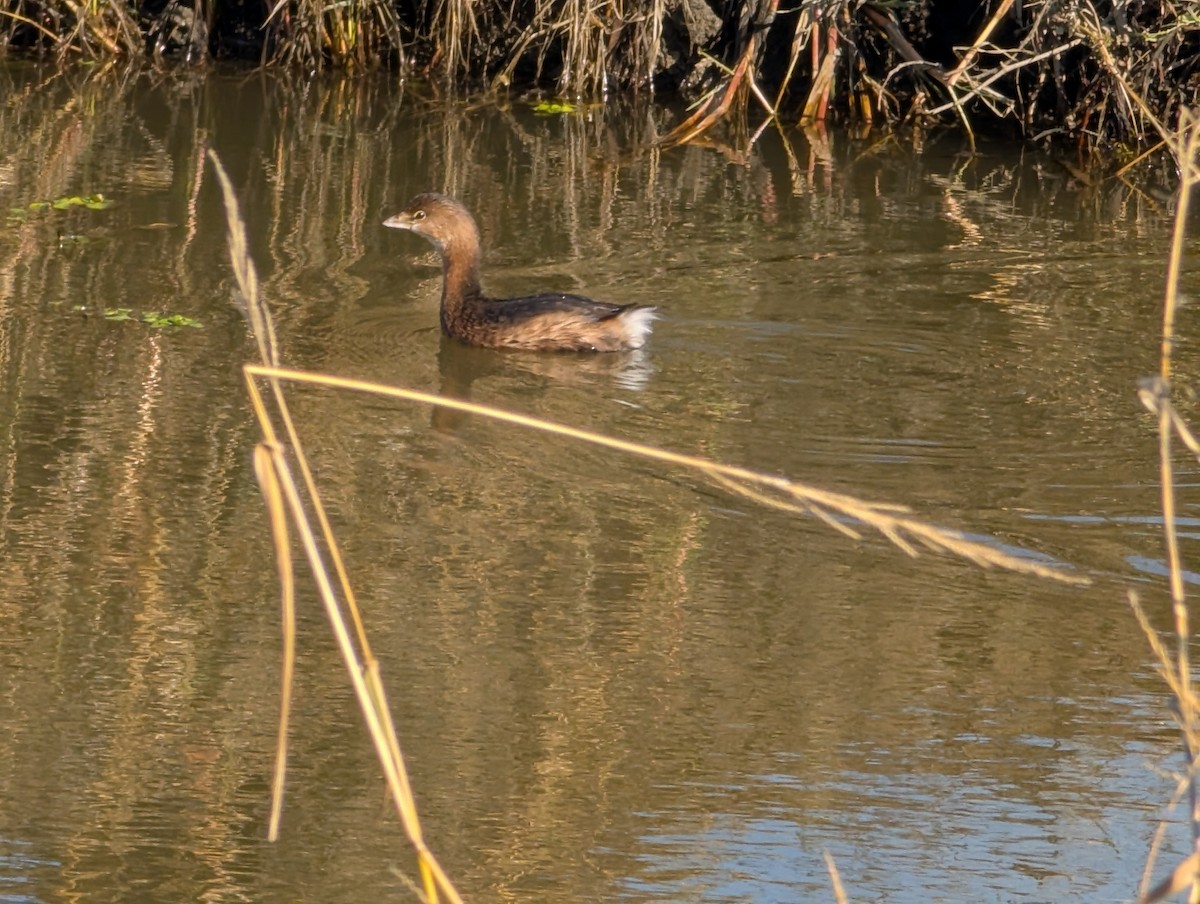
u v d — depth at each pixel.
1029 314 16.62
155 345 15.00
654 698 9.36
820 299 17.05
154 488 12.09
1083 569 10.98
